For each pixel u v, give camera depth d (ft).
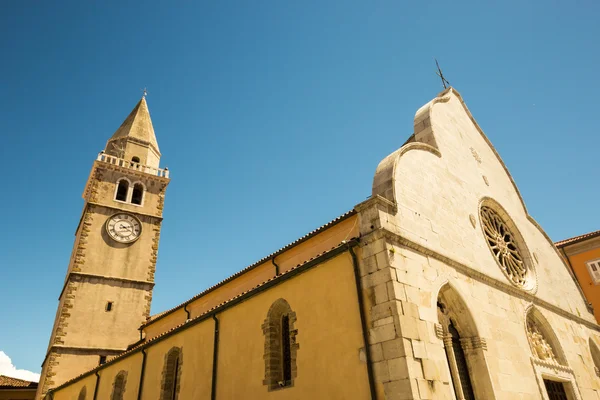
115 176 139.44
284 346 52.08
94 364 110.93
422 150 60.59
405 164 54.60
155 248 134.62
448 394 38.99
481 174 76.07
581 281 105.40
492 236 68.39
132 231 133.08
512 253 71.92
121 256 127.13
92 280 119.96
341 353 42.37
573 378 62.75
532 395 52.21
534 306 65.46
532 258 74.69
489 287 57.21
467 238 59.52
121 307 120.57
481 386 47.06
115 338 116.06
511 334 55.83
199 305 86.33
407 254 45.09
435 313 44.04
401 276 42.19
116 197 137.80
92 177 138.31
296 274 51.26
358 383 39.70
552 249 86.69
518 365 53.36
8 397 144.97
